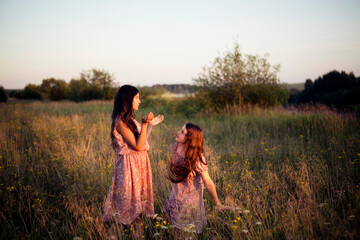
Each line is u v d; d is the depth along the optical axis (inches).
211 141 253.6
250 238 87.2
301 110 396.8
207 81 490.9
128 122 97.7
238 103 469.7
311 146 204.2
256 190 125.1
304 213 97.7
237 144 229.9
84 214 105.7
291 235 85.2
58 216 113.0
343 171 148.9
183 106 494.6
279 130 291.7
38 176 148.7
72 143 217.0
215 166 160.2
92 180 131.2
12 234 97.5
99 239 95.3
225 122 344.8
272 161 181.6
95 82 1069.1
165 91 849.5
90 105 733.3
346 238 83.0
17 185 138.1
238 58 474.0
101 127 293.6
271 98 465.7
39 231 100.5
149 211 106.0
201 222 102.3
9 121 361.4
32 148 213.2
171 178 104.6
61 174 154.8
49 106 666.8
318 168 150.4
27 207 118.2
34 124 310.8
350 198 114.1
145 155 103.9
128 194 96.7
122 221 95.3
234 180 139.6
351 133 238.5
